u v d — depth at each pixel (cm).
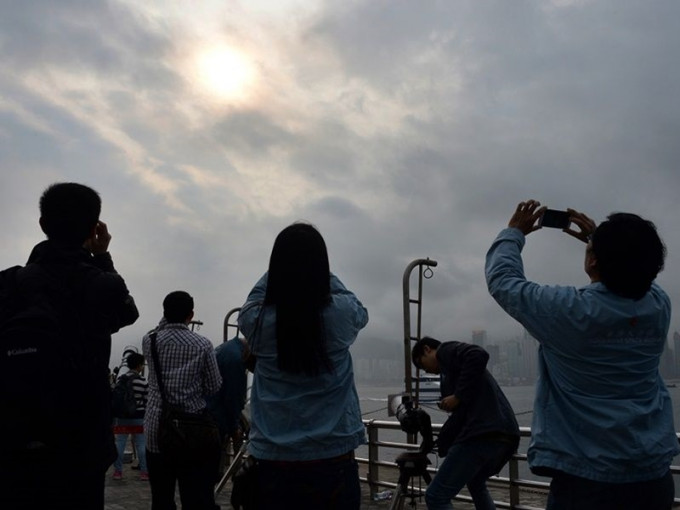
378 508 720
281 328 284
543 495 726
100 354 280
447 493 493
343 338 293
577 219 308
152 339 475
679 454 269
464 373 490
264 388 295
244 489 291
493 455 489
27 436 259
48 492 261
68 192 297
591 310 262
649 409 260
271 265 293
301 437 280
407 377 588
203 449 459
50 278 279
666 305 278
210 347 482
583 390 266
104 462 278
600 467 256
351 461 292
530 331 275
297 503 280
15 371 260
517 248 298
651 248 266
